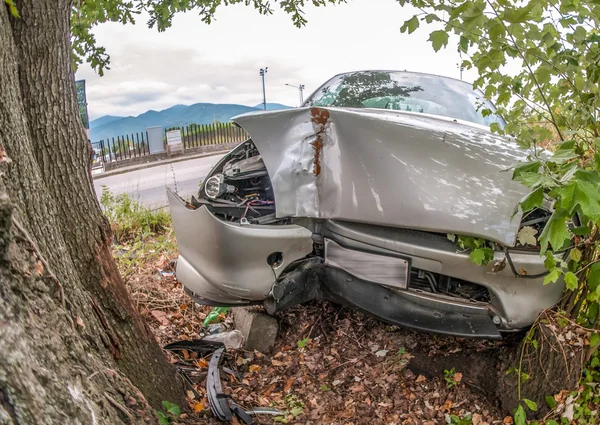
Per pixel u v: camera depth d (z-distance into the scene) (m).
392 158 2.47
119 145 15.16
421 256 2.52
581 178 1.52
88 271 2.11
